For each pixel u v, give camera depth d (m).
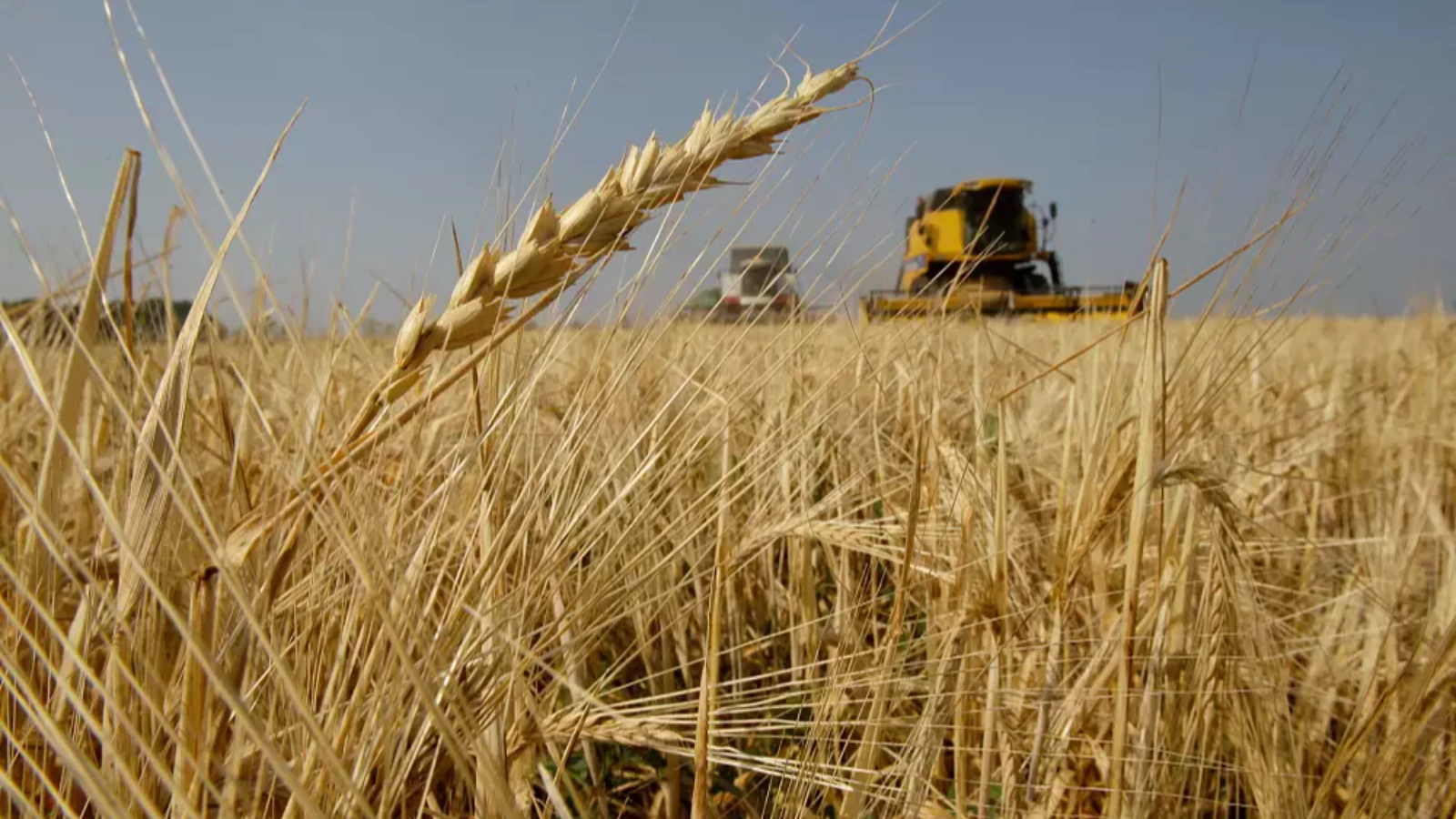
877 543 2.01
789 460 2.23
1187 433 2.08
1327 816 1.84
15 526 1.30
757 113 1.08
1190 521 2.03
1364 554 2.86
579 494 1.40
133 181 1.00
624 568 1.49
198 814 0.88
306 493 0.92
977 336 2.46
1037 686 2.19
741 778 2.17
